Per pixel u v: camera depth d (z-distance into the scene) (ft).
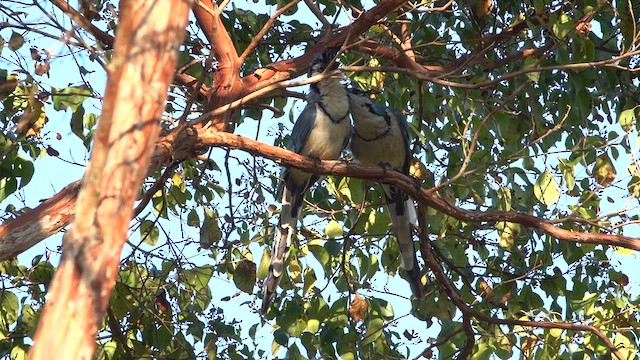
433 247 40.37
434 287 41.24
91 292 15.30
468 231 41.19
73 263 15.35
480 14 38.91
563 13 34.65
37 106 31.68
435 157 40.86
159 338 36.70
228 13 39.34
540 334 38.58
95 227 15.57
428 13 39.91
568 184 36.11
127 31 15.93
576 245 38.45
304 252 38.04
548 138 40.34
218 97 34.04
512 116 39.96
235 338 37.78
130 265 36.81
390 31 36.91
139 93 16.42
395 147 39.73
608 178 36.81
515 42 41.37
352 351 36.91
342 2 36.78
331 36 37.52
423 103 39.55
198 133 31.22
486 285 40.16
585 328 36.29
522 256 40.47
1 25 30.48
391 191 39.81
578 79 37.35
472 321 41.14
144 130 16.38
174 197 38.17
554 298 39.91
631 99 40.55
